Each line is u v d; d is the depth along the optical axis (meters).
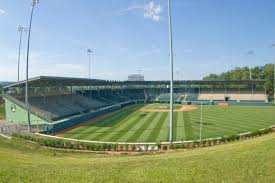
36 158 16.61
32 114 46.03
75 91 81.75
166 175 8.38
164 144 30.09
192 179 7.89
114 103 87.12
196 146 28.66
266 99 92.69
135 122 49.72
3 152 18.17
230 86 102.44
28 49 39.38
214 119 52.47
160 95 108.69
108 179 8.12
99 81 74.38
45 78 41.75
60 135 38.00
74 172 9.29
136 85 111.75
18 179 8.23
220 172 8.48
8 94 49.34
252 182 7.44
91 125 46.62
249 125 44.78
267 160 9.59
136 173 8.82
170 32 32.34
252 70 146.38
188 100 97.62
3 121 47.88
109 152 27.53
